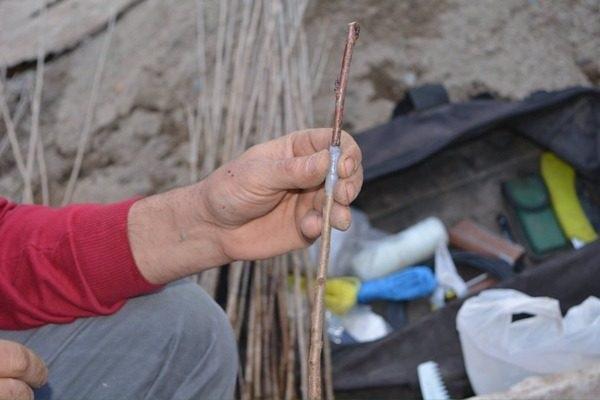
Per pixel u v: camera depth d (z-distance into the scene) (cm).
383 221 117
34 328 66
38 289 64
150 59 128
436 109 114
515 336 93
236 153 115
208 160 116
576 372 86
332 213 56
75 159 120
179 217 63
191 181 116
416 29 131
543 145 114
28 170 116
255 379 100
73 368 65
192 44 129
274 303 104
